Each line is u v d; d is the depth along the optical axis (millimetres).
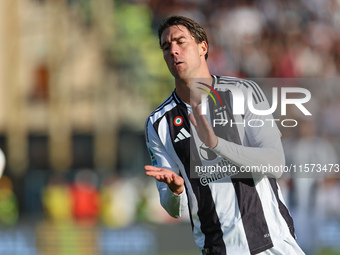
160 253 36688
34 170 65375
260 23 51594
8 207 52969
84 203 49062
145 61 55906
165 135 14812
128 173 62688
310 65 49656
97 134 64562
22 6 69062
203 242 14594
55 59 63906
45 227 37719
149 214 44906
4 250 37500
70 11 62156
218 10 52906
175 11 54406
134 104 59469
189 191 14594
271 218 14273
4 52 69625
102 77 61969
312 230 28516
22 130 66875
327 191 28594
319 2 52500
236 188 14312
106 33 57812
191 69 14289
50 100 64938
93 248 37062
